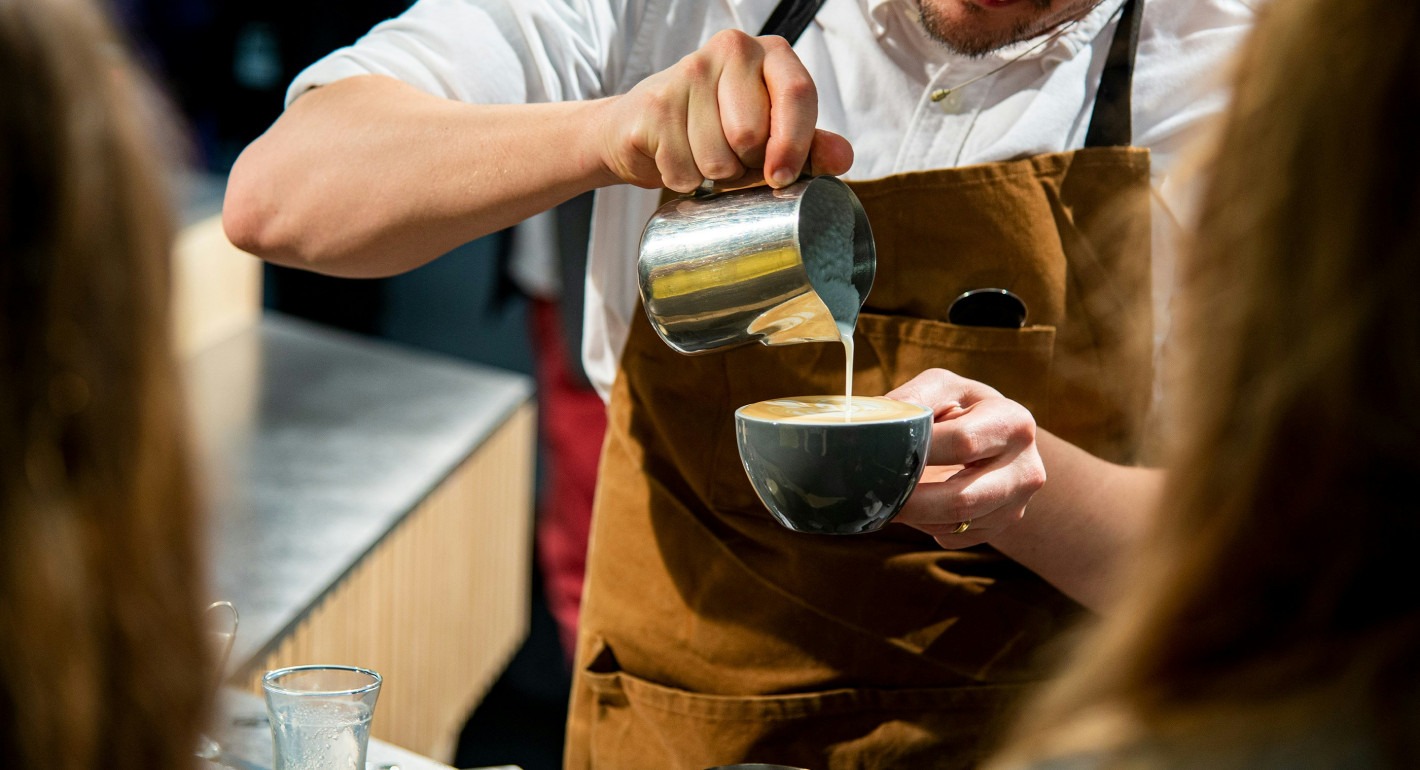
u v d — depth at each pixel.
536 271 3.55
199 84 4.73
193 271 3.31
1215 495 0.53
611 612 1.41
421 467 2.69
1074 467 1.27
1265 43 0.52
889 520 1.02
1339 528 0.51
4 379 0.47
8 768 0.48
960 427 1.09
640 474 1.38
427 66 1.30
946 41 1.30
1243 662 0.53
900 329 1.31
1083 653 0.59
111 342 0.48
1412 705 0.50
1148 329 1.35
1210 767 0.52
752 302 1.00
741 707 1.33
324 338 3.81
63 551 0.47
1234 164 0.53
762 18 1.37
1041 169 1.32
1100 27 1.34
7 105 0.46
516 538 3.62
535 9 1.32
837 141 1.01
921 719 1.32
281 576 1.97
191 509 0.53
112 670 0.49
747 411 1.02
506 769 1.36
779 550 1.32
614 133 1.06
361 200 1.22
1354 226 0.49
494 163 1.16
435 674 2.85
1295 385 0.50
